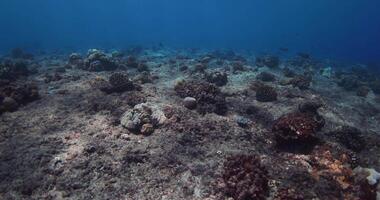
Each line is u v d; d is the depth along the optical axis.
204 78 17.28
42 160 8.24
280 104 13.98
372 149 10.66
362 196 7.49
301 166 8.60
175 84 15.16
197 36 83.12
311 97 15.87
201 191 7.51
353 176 8.16
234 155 8.35
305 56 32.03
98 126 10.23
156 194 7.39
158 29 108.31
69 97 12.98
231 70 21.75
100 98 12.72
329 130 11.62
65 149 8.84
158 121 10.30
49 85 15.27
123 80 13.77
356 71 30.22
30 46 45.81
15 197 7.04
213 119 11.08
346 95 18.95
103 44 49.81
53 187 7.41
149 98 12.73
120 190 7.43
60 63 24.02
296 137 9.26
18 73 17.50
